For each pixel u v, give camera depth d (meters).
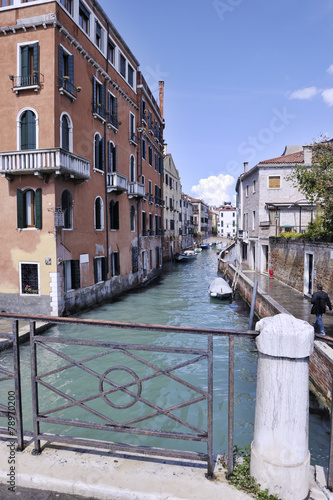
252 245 27.33
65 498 2.15
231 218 109.38
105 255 17.36
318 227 14.09
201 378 8.07
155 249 30.06
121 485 2.17
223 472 2.30
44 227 12.60
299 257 15.91
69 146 13.91
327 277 12.23
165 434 2.28
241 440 5.48
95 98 16.17
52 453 2.50
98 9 16.59
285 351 2.00
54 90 12.52
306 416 2.06
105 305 16.48
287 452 2.03
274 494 2.04
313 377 7.30
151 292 20.56
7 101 12.95
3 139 13.02
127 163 21.48
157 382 7.71
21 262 12.87
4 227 13.01
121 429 2.33
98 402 6.64
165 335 11.48
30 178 12.67
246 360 9.30
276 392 2.04
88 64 15.55
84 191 15.09
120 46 19.95
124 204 20.64
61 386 7.36
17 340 2.45
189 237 67.19
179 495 2.08
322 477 2.30
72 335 11.21
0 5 13.13
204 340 11.12
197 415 6.29
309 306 12.58
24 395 6.84
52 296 12.58
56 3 12.45
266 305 12.98
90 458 2.44
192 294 20.05
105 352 2.34
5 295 13.04
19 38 12.77
